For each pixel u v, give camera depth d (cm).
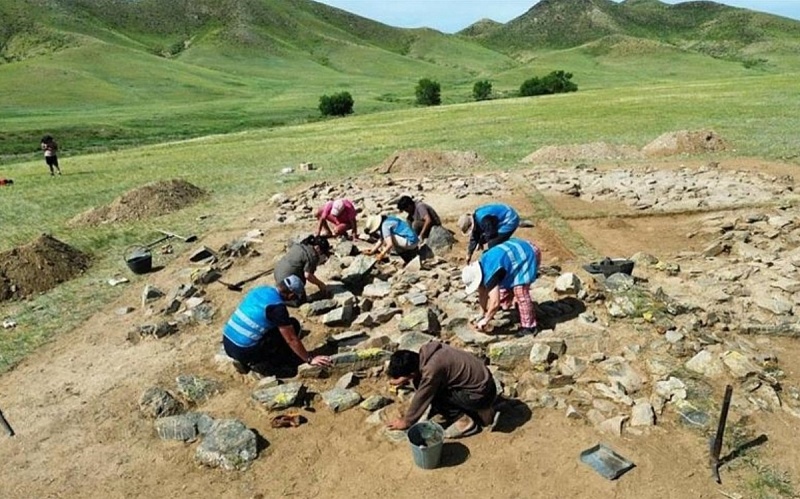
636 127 2552
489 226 829
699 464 520
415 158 1958
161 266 1135
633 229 1186
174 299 906
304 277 839
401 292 872
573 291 804
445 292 863
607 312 767
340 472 539
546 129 2708
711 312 753
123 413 648
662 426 568
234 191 1788
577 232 1166
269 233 1284
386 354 692
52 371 756
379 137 2939
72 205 1759
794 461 519
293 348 670
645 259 958
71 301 990
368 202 1469
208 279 998
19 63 9862
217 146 3073
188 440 593
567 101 4153
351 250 1049
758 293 822
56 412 662
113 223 1493
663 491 493
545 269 920
